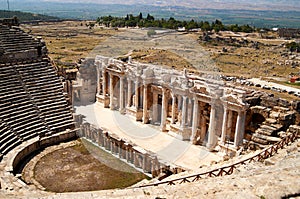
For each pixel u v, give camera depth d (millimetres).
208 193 13383
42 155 38000
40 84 44938
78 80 53469
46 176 33750
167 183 23031
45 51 49312
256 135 33312
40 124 40906
